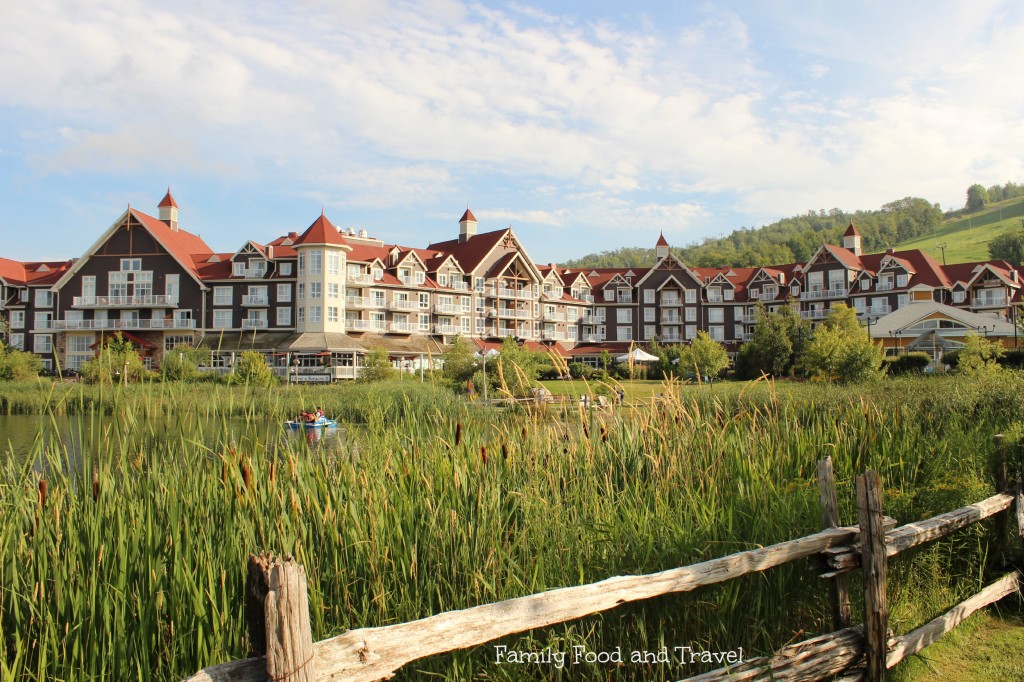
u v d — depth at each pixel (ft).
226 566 11.70
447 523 13.58
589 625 13.24
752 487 18.21
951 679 15.01
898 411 28.76
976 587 19.01
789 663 12.28
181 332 195.42
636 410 23.04
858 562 13.61
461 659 11.59
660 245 279.90
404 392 21.67
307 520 13.64
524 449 19.07
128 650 10.65
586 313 272.31
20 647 10.11
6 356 81.56
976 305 221.66
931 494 20.47
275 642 6.89
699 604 13.78
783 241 587.27
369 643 7.86
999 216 578.66
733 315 266.98
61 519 12.24
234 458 14.01
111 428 14.78
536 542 14.55
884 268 233.14
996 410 35.45
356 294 200.34
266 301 193.26
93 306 197.57
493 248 237.66
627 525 15.43
